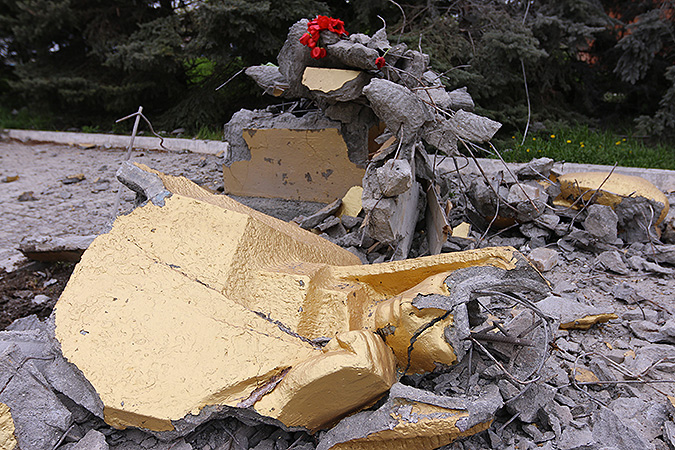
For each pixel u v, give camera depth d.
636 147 8.08
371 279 2.58
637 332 3.21
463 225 4.60
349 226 4.16
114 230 2.64
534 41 7.90
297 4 8.45
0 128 10.62
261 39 8.65
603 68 10.32
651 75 9.88
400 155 3.32
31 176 7.73
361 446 2.04
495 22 8.38
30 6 9.82
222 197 3.00
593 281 4.00
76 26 10.04
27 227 5.66
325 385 1.95
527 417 2.28
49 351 2.34
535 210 4.49
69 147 9.73
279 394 2.03
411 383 2.35
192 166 7.77
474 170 7.11
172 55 9.30
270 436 2.27
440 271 2.39
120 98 10.17
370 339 2.06
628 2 9.91
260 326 2.25
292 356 2.15
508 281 2.21
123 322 2.25
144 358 2.14
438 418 1.90
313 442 2.20
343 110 4.09
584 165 7.11
